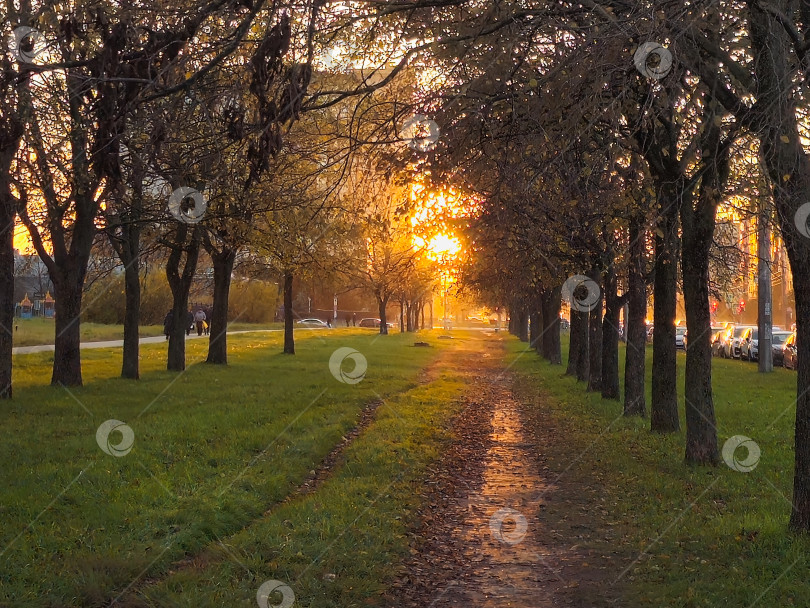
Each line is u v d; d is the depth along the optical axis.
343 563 6.39
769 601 5.43
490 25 8.02
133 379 20.05
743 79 7.55
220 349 26.27
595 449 12.26
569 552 6.91
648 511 8.17
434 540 7.36
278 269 25.16
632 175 10.94
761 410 16.39
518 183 8.99
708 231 10.62
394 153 8.92
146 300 49.31
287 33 5.57
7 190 14.29
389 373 26.06
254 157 5.71
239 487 8.65
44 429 11.72
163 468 9.43
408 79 9.83
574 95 8.00
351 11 7.55
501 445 13.12
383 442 12.43
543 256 14.69
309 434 12.60
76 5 6.55
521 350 46.72
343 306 78.12
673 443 12.30
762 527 7.10
